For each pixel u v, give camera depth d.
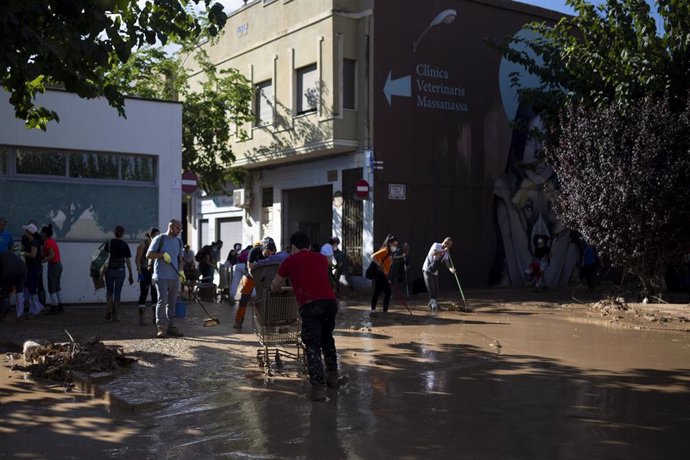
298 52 22.72
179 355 9.54
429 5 22.48
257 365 8.98
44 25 8.46
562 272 25.44
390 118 21.58
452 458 5.43
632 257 16.36
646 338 12.05
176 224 11.20
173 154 17.19
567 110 18.09
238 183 26.02
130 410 6.79
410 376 8.52
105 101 16.31
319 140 21.72
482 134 23.66
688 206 15.27
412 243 21.91
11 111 15.31
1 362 9.01
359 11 21.77
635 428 6.31
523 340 11.56
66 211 16.02
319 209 26.30
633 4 17.48
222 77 26.12
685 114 15.37
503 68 24.17
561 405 7.14
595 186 16.08
